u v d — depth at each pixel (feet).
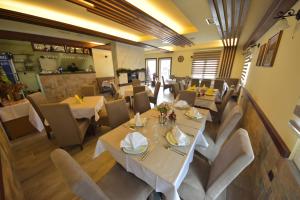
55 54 17.51
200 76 22.07
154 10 7.97
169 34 11.17
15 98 8.26
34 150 6.90
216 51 19.79
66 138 6.38
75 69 18.28
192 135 4.14
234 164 2.60
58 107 5.55
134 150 3.34
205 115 5.81
